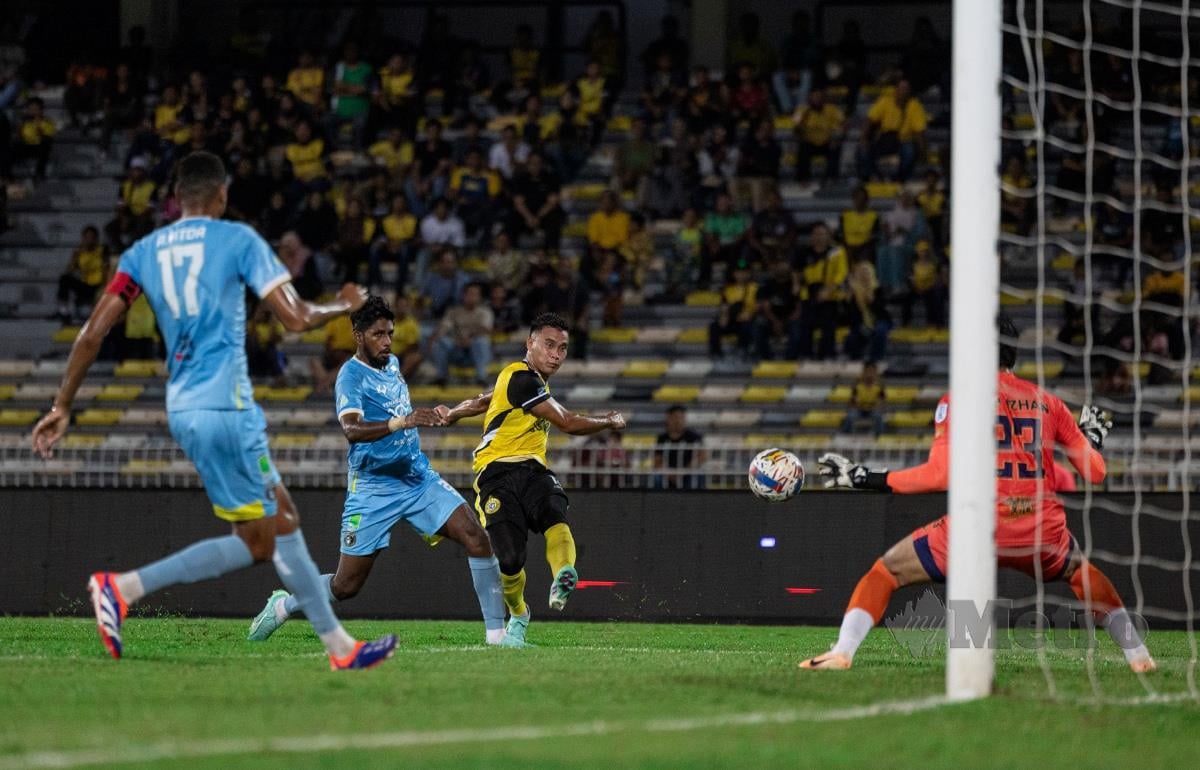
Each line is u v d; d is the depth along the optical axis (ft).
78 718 52.49
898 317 219.61
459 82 260.62
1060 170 220.02
